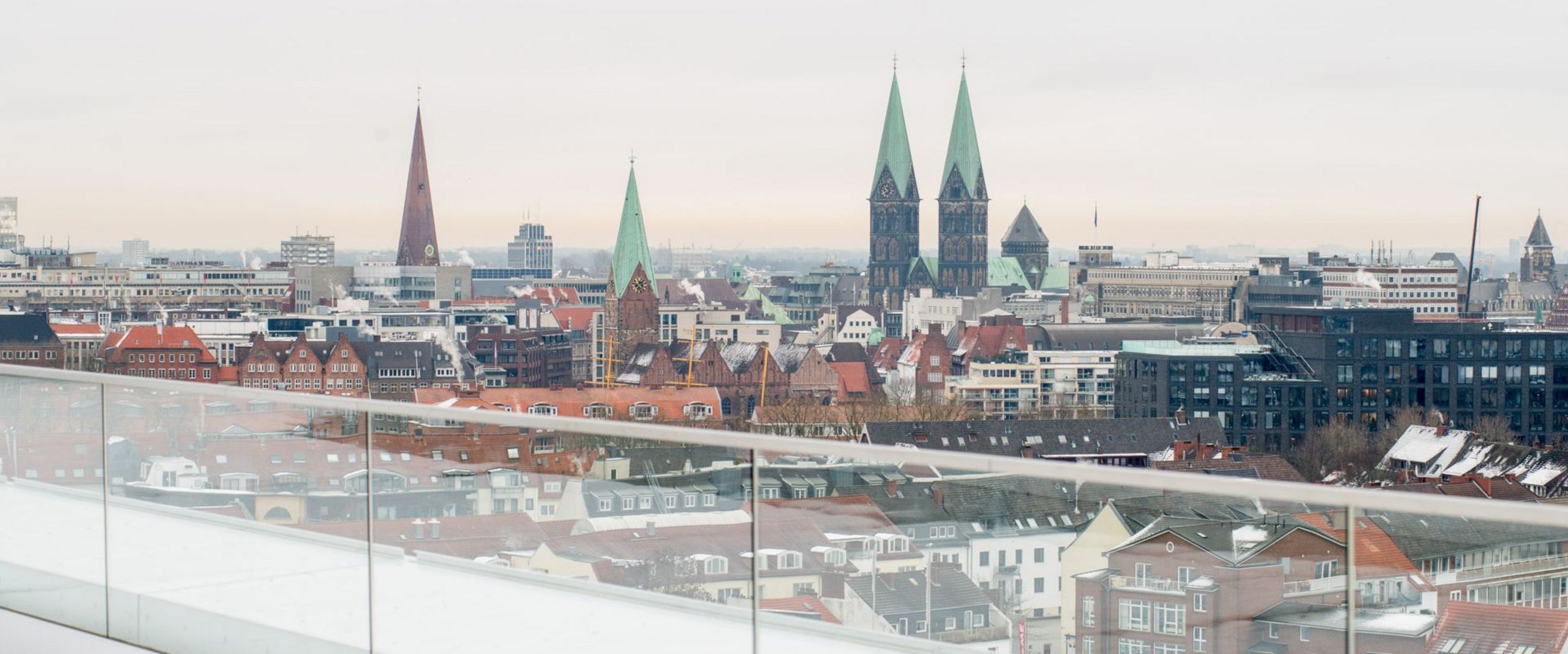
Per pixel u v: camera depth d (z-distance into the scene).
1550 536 3.27
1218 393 81.50
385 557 5.28
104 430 6.09
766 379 102.44
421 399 101.50
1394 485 73.38
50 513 6.37
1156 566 3.90
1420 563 3.47
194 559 5.84
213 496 5.72
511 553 5.02
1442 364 73.75
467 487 5.07
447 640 5.18
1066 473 3.96
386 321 105.44
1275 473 78.19
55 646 6.11
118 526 6.09
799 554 4.46
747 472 4.57
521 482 4.98
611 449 4.80
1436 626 3.46
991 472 4.09
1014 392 92.56
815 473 4.41
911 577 4.28
